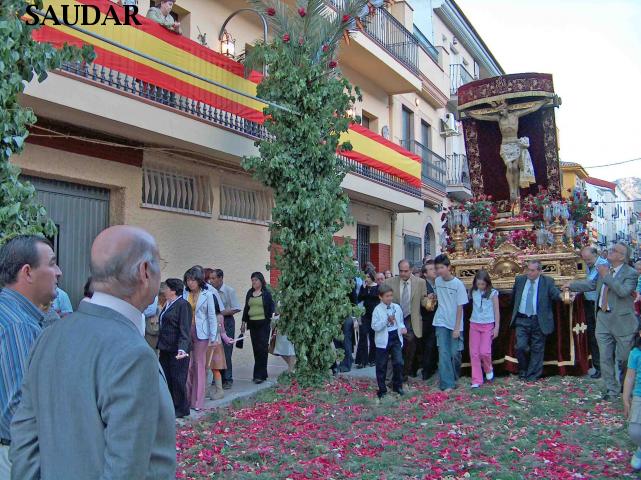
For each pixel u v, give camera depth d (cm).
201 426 725
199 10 1201
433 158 2325
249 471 571
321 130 955
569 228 1094
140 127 916
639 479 538
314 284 940
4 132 418
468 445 651
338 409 815
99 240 226
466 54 2855
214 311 836
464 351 1065
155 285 232
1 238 402
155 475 209
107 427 199
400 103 2089
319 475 560
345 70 1748
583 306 1023
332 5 1369
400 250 2048
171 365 761
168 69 938
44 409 211
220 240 1226
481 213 1195
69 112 835
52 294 328
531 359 990
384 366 898
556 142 1212
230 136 1094
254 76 1101
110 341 208
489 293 966
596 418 748
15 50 427
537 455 611
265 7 1052
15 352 296
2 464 290
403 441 670
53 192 938
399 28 1958
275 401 854
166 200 1113
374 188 1620
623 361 810
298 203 921
